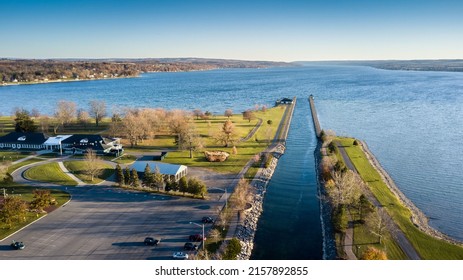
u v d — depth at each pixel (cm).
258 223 8031
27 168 11406
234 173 10981
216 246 6738
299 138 16312
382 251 6353
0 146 14075
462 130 16538
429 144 14362
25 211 7850
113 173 10931
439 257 6269
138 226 7506
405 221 7625
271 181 10750
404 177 10825
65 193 9325
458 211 8588
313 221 8156
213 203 8688
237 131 16638
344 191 8062
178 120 15138
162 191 9431
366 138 15538
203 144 13662
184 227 7456
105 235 7138
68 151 13350
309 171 11744
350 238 6956
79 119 18775
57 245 6762
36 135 14162
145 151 13538
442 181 10475
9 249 6625
